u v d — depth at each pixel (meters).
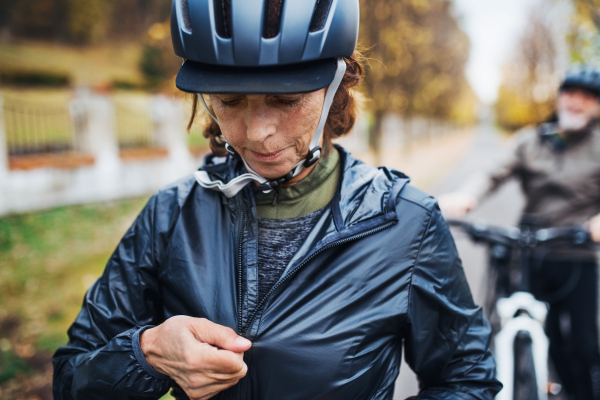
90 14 18.66
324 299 0.82
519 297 1.87
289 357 0.79
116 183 7.21
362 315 0.83
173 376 0.75
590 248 1.91
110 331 0.93
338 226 0.86
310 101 0.75
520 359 1.72
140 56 16.67
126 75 16.80
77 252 4.85
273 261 0.87
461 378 0.95
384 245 0.85
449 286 0.91
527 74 21.94
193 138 9.72
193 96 0.99
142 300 0.94
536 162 2.31
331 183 0.92
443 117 32.72
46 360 2.88
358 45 1.00
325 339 0.80
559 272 2.20
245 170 0.94
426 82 13.43
